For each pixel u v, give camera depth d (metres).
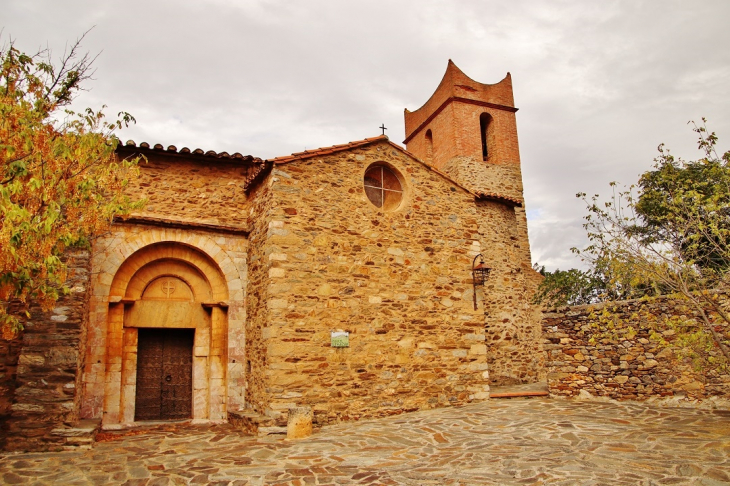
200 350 10.73
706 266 7.44
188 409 10.65
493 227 15.16
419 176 11.67
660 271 7.18
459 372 10.94
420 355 10.57
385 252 10.70
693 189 7.27
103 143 6.72
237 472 6.51
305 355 9.37
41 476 6.41
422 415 9.88
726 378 8.86
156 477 6.36
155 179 10.93
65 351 8.08
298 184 10.07
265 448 7.82
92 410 9.32
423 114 24.27
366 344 10.02
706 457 6.03
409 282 10.84
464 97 21.58
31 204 6.02
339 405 9.47
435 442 7.72
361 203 10.69
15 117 6.05
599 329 9.84
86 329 9.25
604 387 10.35
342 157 10.73
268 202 9.96
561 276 16.64
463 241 11.81
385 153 11.34
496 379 13.91
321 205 10.20
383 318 10.34
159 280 10.77
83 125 7.00
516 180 21.61
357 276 10.24
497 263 14.92
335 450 7.50
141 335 10.61
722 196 6.91
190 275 10.99
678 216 7.15
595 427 7.98
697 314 8.90
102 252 9.93
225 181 11.57
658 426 7.78
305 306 9.57
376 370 10.02
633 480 5.44
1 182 5.79
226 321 10.95
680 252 7.11
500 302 14.65
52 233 6.09
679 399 9.31
